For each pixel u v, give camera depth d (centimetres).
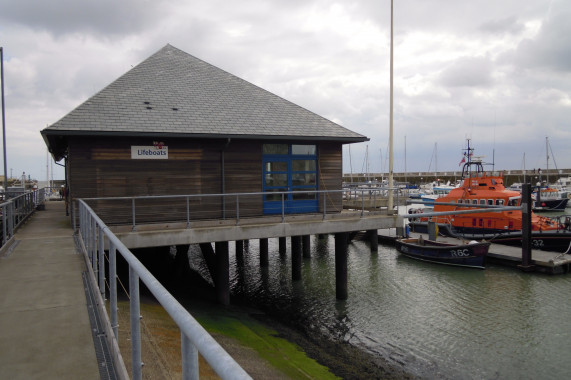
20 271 702
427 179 8850
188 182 1348
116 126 1230
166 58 1692
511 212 2384
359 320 1365
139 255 1775
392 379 979
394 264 2195
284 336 1199
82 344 415
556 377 995
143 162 1291
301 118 1548
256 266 2175
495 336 1223
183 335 161
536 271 1936
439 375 1005
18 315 496
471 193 2572
